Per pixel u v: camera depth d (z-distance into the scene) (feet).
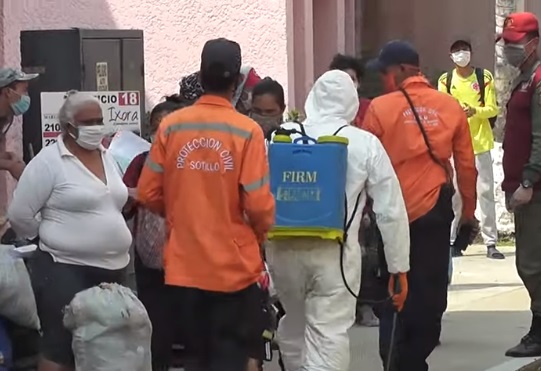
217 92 44.27
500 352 65.98
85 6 80.43
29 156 61.77
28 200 46.80
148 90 87.66
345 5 115.24
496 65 107.96
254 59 90.27
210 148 43.62
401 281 50.24
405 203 53.88
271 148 47.80
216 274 43.62
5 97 52.75
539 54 66.23
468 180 55.77
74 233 46.83
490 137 94.99
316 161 47.34
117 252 47.73
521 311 77.46
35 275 46.83
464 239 57.82
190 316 44.52
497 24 108.06
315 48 106.22
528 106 62.23
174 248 44.16
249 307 44.70
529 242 63.10
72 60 62.59
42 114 61.41
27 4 73.31
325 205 47.47
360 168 48.70
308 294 49.26
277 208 47.70
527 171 61.72
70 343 46.65
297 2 96.07
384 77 55.83
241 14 89.81
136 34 65.57
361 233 53.72
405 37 125.49
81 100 46.88
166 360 48.62
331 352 48.32
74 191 46.50
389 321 54.19
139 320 44.50
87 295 44.42
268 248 48.93
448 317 75.56
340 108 49.75
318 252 48.16
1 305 44.11
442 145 54.19
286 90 90.17
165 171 44.52
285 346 50.62
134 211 50.83
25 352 47.01
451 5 126.00
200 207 43.68
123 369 44.14
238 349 44.65
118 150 54.95
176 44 88.22
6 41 68.28
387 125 54.34
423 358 54.54
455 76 94.43
